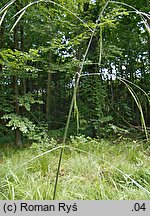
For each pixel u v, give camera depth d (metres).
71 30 6.52
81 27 6.50
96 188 3.04
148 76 10.61
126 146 5.55
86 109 7.46
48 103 8.56
